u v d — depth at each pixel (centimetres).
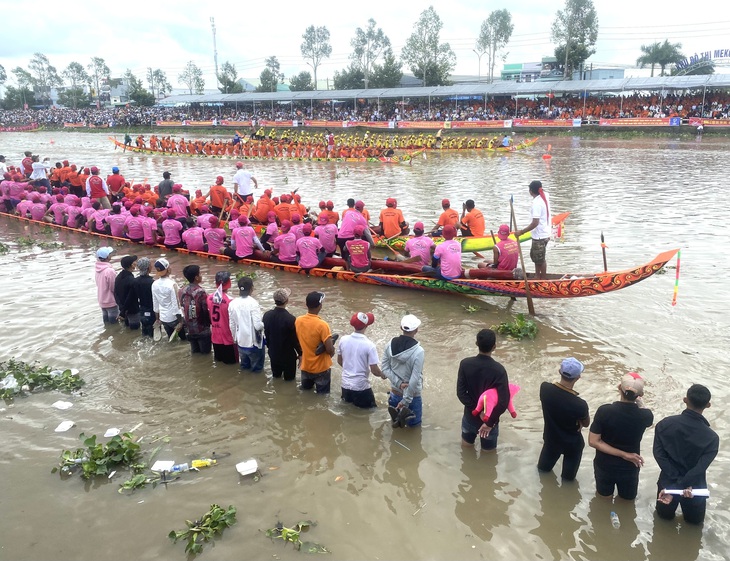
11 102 12512
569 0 6656
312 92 6919
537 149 4181
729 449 623
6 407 739
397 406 661
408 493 573
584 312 1027
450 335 941
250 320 796
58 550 502
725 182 2428
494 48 8219
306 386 773
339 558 489
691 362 817
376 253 1456
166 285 905
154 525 532
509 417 701
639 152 3738
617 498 558
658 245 1441
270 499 565
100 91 14025
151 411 729
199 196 1742
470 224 1396
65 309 1083
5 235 1792
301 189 2578
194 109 8575
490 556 491
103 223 1739
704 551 493
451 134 5478
